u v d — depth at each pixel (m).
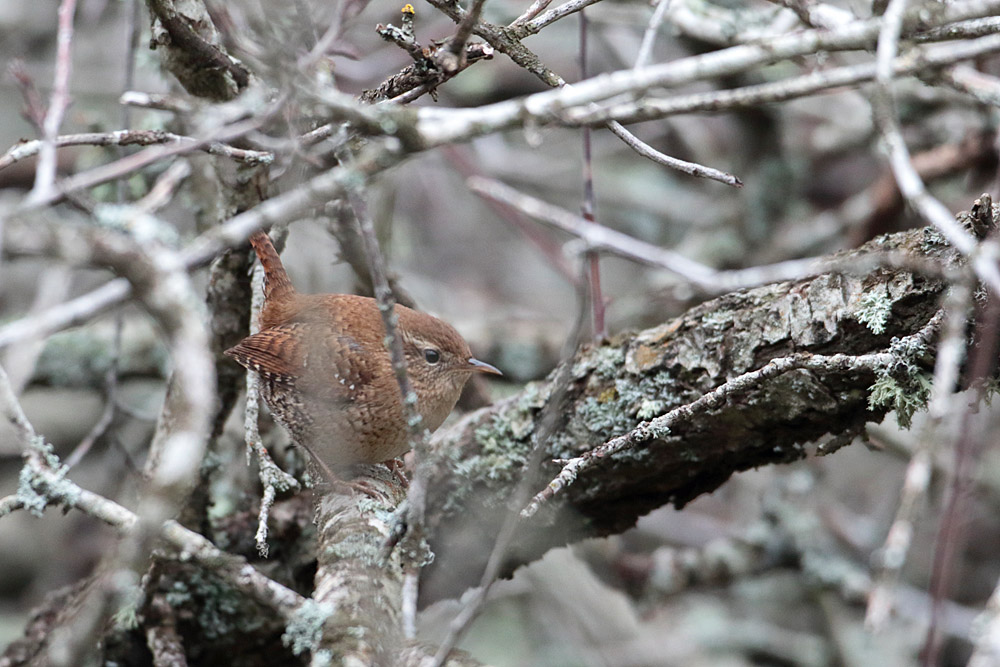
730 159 15.73
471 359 10.36
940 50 5.38
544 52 16.61
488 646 13.31
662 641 13.12
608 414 8.40
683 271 5.57
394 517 6.57
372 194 11.09
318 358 9.12
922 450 4.56
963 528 5.47
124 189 10.14
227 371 9.77
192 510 9.58
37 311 5.29
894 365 6.67
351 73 13.67
